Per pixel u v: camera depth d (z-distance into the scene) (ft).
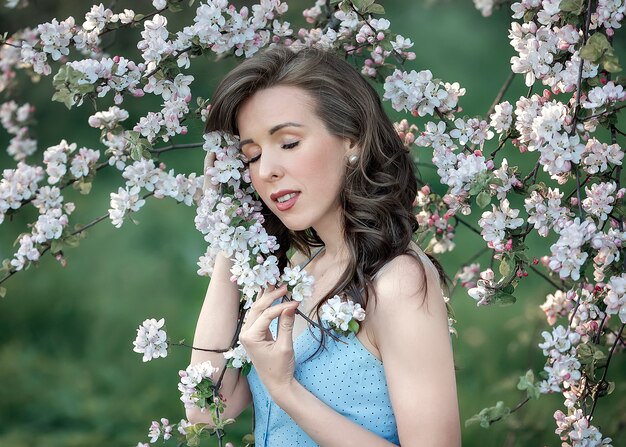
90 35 6.38
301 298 5.45
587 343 5.85
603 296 6.05
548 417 11.46
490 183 5.86
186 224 20.81
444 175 6.19
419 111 6.27
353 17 6.53
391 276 5.46
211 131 6.00
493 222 5.93
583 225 5.49
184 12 18.12
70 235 6.05
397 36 6.49
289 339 5.42
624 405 10.19
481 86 25.16
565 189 15.55
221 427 6.11
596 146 5.86
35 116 21.42
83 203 21.52
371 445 5.42
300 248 6.52
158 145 21.98
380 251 5.59
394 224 5.74
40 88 21.11
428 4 14.21
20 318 17.92
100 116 6.06
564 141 5.62
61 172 6.02
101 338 17.29
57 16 15.64
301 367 5.72
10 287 18.61
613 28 6.02
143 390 15.83
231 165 6.01
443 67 26.00
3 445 14.20
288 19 18.65
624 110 18.07
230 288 6.49
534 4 6.11
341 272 5.87
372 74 6.77
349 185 5.72
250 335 5.45
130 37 14.20
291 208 5.68
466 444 13.05
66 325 17.78
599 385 6.19
